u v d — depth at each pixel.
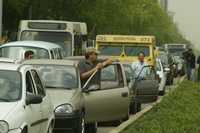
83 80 17.11
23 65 12.95
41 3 47.94
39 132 12.62
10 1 46.31
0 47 24.69
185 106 23.66
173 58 56.62
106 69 18.48
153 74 28.00
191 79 45.91
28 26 31.55
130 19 74.31
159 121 18.77
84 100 16.38
